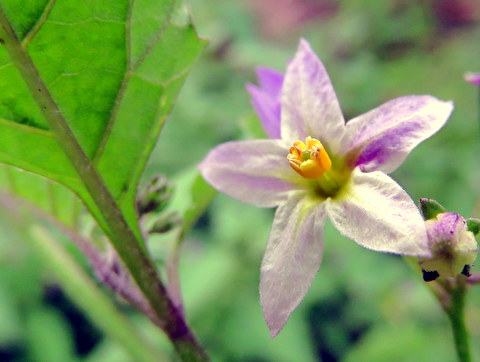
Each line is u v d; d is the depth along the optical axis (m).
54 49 0.07
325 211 0.07
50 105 0.07
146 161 0.07
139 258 0.07
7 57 0.06
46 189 0.09
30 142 0.07
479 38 0.26
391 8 0.27
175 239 0.08
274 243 0.07
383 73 0.24
